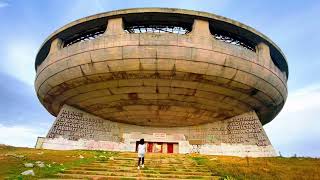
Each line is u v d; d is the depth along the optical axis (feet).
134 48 86.33
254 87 96.32
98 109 106.63
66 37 104.73
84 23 96.12
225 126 110.11
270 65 99.45
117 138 112.68
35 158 58.75
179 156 71.56
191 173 46.44
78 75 92.68
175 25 97.14
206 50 87.20
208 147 108.78
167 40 86.48
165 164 56.18
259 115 116.78
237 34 100.01
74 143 101.24
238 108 104.53
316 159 72.18
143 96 96.94
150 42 86.38
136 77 89.61
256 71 94.22
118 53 86.94
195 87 92.68
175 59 85.81
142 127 116.47
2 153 69.97
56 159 58.70
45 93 108.68
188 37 87.81
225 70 89.15
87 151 78.18
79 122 106.42
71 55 92.84
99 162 55.26
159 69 86.74
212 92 95.20
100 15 92.84
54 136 98.07
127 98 98.48
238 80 92.02
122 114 108.68
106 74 89.92
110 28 91.04
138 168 47.44
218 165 57.11
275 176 48.39
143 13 90.58
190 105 100.83
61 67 94.99
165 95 95.86
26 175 40.19
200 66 86.99
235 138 105.50
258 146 99.45
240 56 90.79
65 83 97.25
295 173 52.06
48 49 114.11
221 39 100.63
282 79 107.76
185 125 115.34
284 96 115.55
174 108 102.68
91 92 98.07
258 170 53.42
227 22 92.99
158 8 89.76
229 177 43.62
